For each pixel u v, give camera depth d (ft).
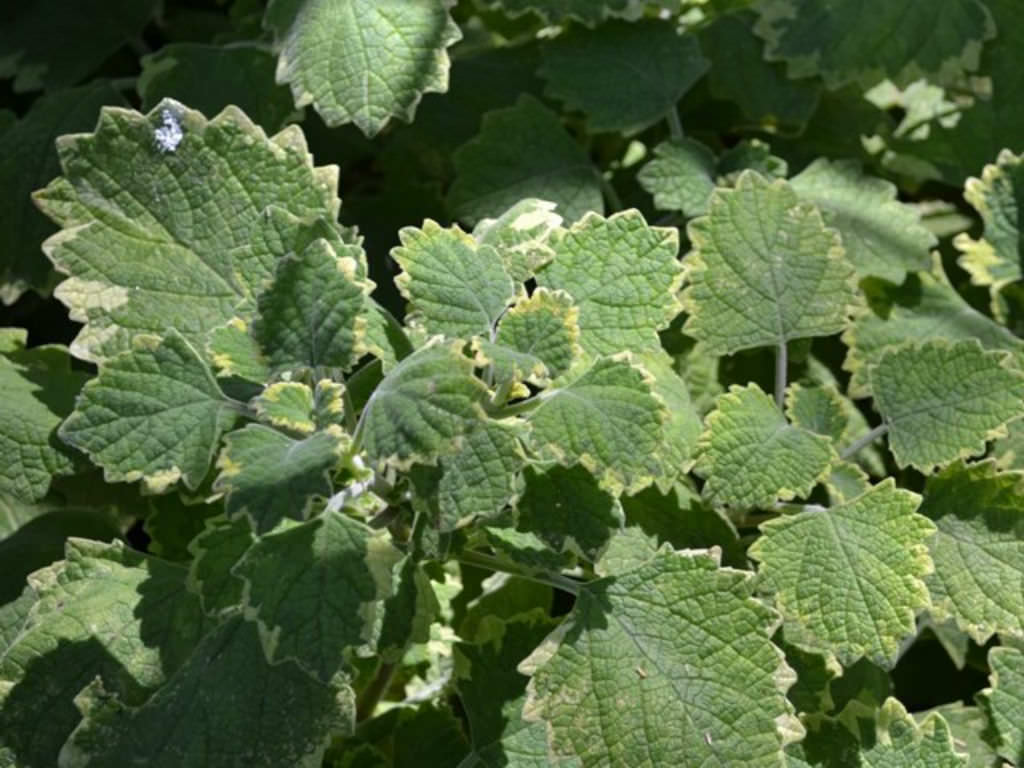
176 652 1.04
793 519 1.12
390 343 1.04
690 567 1.03
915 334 1.44
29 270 1.48
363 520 1.02
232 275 1.11
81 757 0.97
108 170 1.11
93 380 0.93
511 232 1.10
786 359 1.31
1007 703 1.19
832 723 1.11
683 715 0.99
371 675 1.22
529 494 1.01
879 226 1.48
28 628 1.04
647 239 1.07
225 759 0.97
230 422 0.96
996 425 1.19
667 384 1.19
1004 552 1.16
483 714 1.12
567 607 1.40
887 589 1.09
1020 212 1.48
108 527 1.25
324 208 1.12
